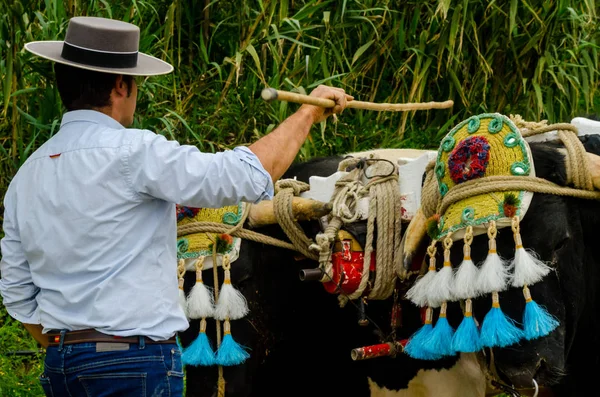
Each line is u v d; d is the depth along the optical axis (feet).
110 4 21.72
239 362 12.91
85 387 10.20
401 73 24.56
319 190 13.76
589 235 11.60
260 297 13.52
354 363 14.19
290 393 14.23
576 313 11.32
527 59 24.66
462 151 11.32
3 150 19.93
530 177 11.02
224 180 10.06
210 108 22.40
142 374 10.12
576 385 12.73
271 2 21.63
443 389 13.17
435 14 22.29
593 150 11.65
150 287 10.28
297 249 13.30
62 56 10.60
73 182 10.22
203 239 12.98
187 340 13.23
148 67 10.98
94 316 10.12
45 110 19.89
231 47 23.29
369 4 23.49
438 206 11.84
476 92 24.81
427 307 11.92
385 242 12.72
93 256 10.16
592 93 26.20
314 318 14.08
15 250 10.94
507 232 11.09
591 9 24.06
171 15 21.86
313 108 11.18
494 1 23.53
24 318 11.20
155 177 10.02
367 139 23.68
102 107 10.62
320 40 22.44
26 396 17.63
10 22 19.06
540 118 25.12
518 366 11.12
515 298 11.00
